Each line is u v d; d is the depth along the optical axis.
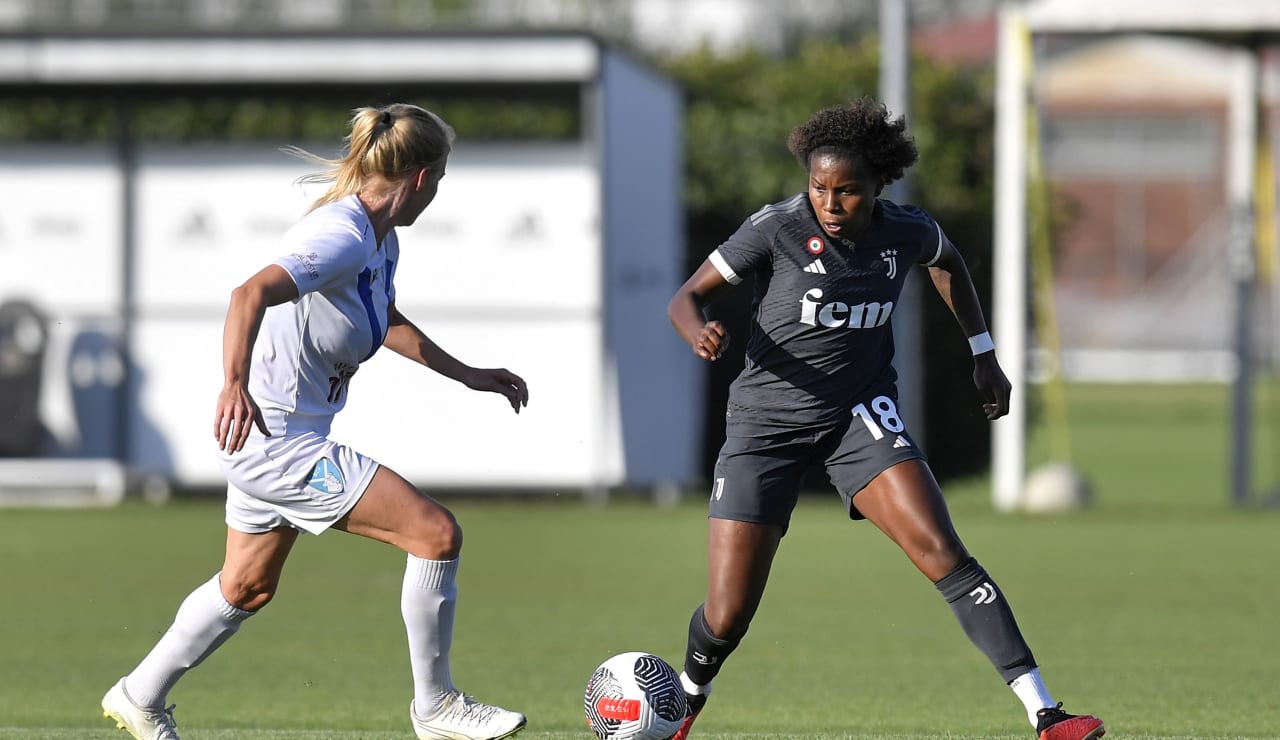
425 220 67.25
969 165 79.81
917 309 66.75
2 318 67.38
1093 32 63.72
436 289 67.25
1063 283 199.25
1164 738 24.70
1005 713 27.39
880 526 21.62
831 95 83.50
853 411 21.88
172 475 68.62
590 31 64.19
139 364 68.38
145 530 58.41
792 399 21.73
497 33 64.25
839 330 21.62
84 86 67.06
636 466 69.38
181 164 68.00
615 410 68.31
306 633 36.78
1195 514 64.50
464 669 32.19
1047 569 48.31
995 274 78.12
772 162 80.69
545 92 70.56
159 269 68.25
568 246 67.06
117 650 34.34
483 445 67.38
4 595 42.50
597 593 43.31
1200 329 191.75
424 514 20.95
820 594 43.41
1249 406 68.62
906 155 21.06
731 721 26.62
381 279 21.30
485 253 67.25
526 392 23.42
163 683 21.66
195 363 68.44
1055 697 28.80
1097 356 192.50
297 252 19.95
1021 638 21.03
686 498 71.81
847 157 20.73
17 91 68.12
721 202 80.50
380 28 64.25
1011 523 61.06
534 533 57.62
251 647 34.88
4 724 26.30
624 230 69.25
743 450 21.88
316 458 20.78
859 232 21.55
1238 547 54.00
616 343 69.25
